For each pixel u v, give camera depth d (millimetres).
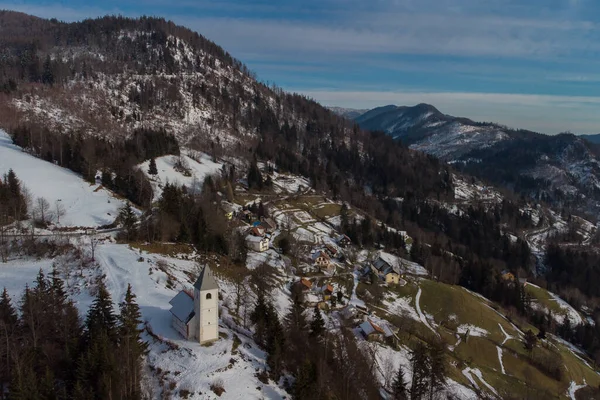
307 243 169000
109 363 57500
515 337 127500
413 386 77625
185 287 96750
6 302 67125
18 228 116438
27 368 54000
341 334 101250
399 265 165000
